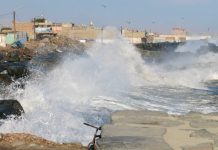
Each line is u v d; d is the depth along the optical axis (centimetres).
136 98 2614
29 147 950
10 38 12231
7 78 2700
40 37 13988
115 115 1000
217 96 2886
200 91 3275
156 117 980
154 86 3484
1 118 1552
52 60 4344
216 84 3903
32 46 10162
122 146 717
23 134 1074
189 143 740
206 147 705
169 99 2666
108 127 868
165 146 714
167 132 830
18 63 4103
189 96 2873
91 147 798
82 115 1844
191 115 1018
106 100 2395
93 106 2150
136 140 757
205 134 805
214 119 971
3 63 4091
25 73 2948
